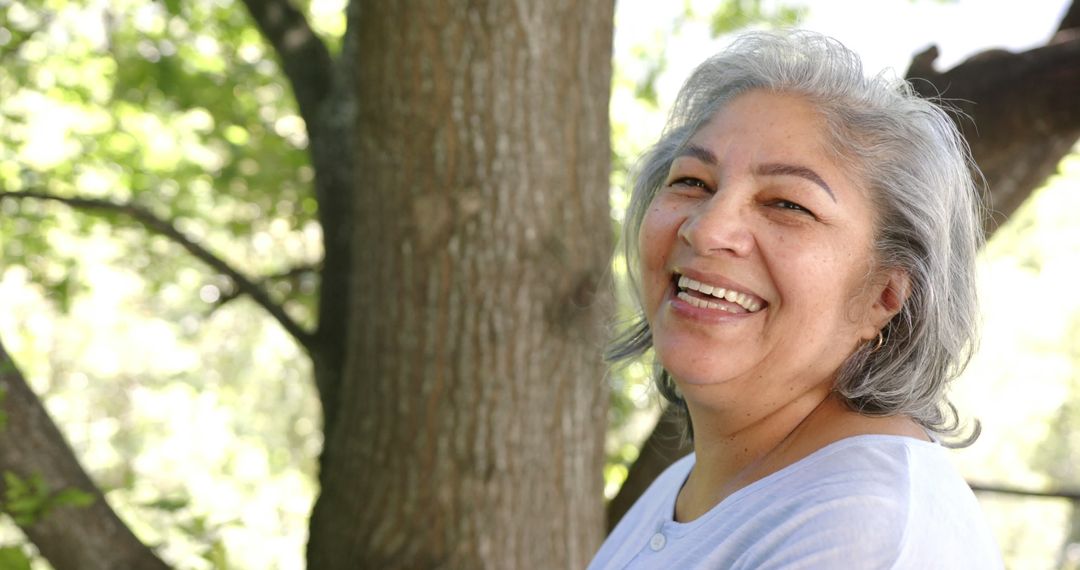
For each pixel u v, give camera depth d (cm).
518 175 273
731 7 645
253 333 1312
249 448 1297
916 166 132
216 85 574
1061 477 1266
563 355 281
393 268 277
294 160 566
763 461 138
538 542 281
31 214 544
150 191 629
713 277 133
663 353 137
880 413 134
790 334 132
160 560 315
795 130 132
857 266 132
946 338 135
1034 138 288
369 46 275
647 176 164
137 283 1002
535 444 280
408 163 273
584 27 280
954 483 124
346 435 289
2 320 872
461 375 275
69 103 617
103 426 1339
